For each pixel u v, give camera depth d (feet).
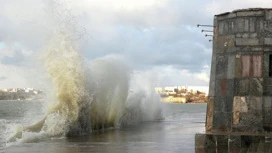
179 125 84.69
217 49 35.86
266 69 33.60
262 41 33.68
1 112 185.88
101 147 46.60
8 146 49.57
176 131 68.08
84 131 69.10
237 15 34.42
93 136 61.16
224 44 35.22
